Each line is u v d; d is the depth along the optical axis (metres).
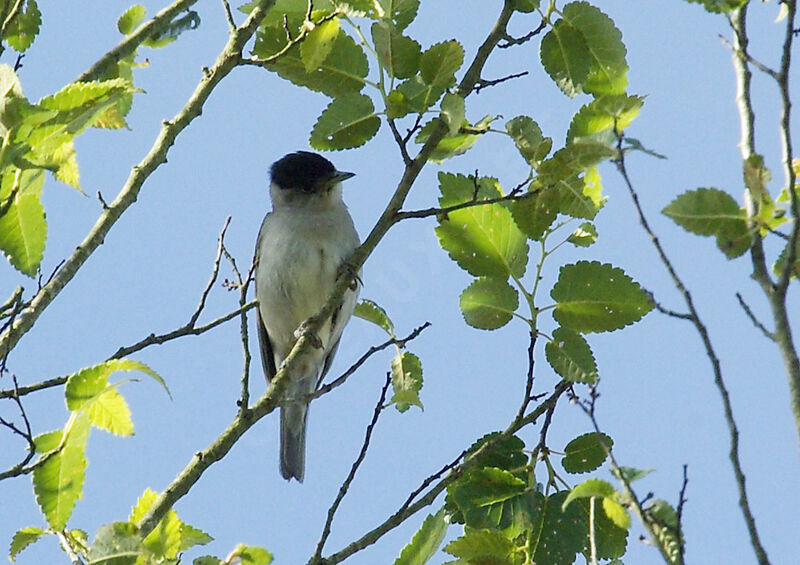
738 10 7.50
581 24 10.09
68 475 7.29
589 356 9.25
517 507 8.72
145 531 8.30
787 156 6.75
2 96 6.73
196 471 8.98
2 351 8.23
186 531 8.30
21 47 9.65
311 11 9.60
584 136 9.07
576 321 9.34
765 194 7.01
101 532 7.32
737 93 7.29
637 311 9.23
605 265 9.30
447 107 9.27
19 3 7.76
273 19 10.42
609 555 8.45
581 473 9.00
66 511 7.27
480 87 10.26
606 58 10.13
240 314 9.48
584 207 9.20
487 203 9.36
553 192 9.19
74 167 8.20
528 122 9.51
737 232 7.02
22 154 6.80
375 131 10.24
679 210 7.08
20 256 8.29
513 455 9.12
